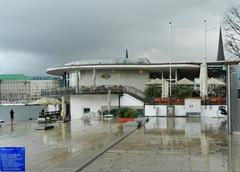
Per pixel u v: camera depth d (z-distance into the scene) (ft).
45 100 133.90
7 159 21.45
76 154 46.68
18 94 401.29
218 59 218.79
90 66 189.57
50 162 40.73
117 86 181.27
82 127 98.89
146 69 195.72
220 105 143.74
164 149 49.88
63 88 188.03
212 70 203.62
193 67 189.06
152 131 79.25
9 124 115.34
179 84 175.83
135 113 129.70
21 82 403.54
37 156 45.65
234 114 72.02
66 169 34.68
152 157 42.86
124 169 35.53
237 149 49.37
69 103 190.08
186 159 41.09
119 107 172.04
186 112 144.97
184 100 147.95
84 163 37.86
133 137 67.05
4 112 260.01
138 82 197.88
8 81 409.28
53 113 152.66
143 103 167.02
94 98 179.42
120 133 75.00
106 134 74.79
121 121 123.24
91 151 47.80
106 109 173.68
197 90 172.86
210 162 38.93
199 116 144.46
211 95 159.84
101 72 197.47
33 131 87.10
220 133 73.36
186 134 71.61
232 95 72.02
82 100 181.27
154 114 149.89
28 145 58.18
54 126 103.96
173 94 165.17
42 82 386.32
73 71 204.03
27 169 36.09
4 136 74.38
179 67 189.06
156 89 174.91
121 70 196.75
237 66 71.82
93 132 81.00
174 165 37.32
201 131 78.23
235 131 72.18
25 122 127.75
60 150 51.31
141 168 35.88
